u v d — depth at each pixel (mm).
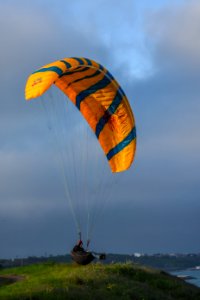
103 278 127312
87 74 126250
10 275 147875
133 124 132875
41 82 108125
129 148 132625
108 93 130500
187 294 137750
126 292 119812
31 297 102375
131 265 148625
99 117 134125
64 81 129625
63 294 106125
